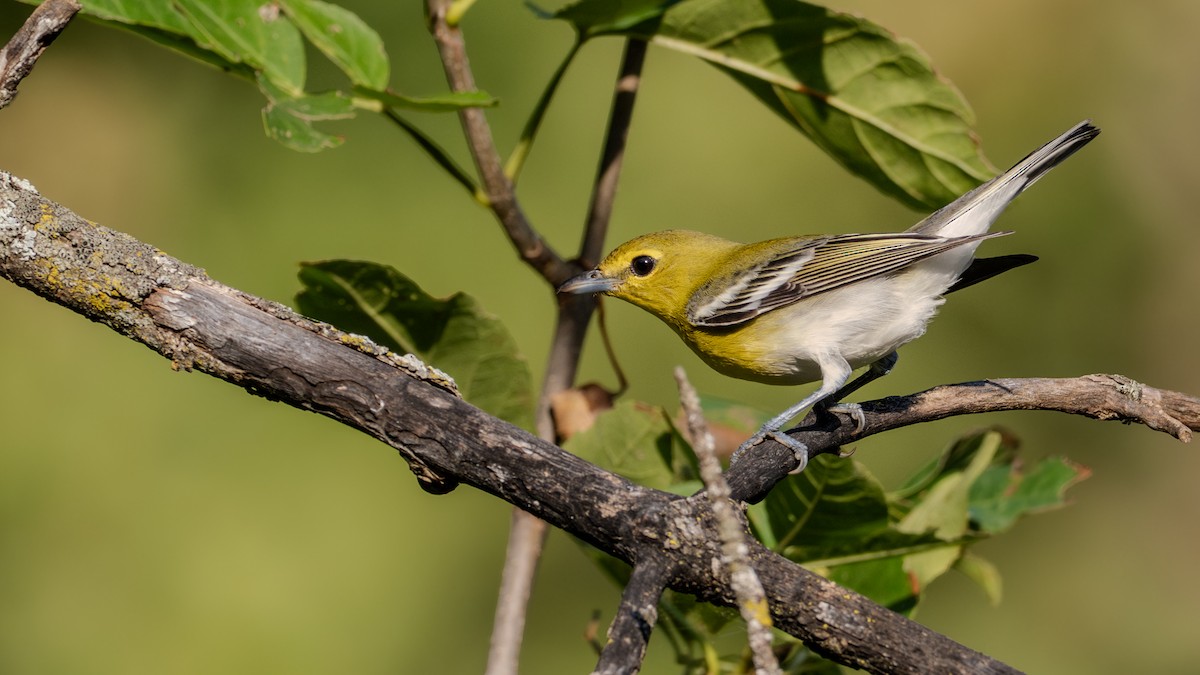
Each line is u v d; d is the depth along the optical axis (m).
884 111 6.60
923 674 3.85
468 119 5.91
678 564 3.96
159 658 11.70
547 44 13.74
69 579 11.87
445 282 13.12
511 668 5.83
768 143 14.64
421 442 4.22
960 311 14.77
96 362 12.86
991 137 15.17
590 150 14.02
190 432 12.79
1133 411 5.62
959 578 13.44
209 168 13.05
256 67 5.51
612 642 3.63
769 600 3.95
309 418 13.05
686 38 6.56
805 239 8.16
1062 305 14.72
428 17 5.93
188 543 12.24
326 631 12.19
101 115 13.01
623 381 7.11
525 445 4.16
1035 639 13.34
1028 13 15.30
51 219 4.39
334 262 6.14
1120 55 15.16
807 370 8.09
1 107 4.55
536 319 13.30
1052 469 6.78
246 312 4.37
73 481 12.27
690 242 8.66
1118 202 14.96
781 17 6.29
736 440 7.03
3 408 12.35
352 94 5.76
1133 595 13.60
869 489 5.68
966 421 13.95
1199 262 14.72
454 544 13.00
